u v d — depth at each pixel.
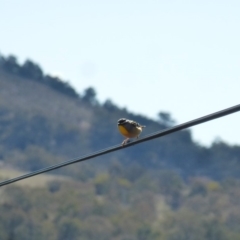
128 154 77.56
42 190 52.56
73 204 51.66
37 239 47.72
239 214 50.41
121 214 52.53
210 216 51.25
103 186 59.12
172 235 48.56
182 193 59.06
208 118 7.63
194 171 71.50
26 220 48.44
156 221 52.12
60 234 48.66
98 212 51.75
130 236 49.28
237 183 56.53
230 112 7.34
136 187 60.41
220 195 55.25
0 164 78.56
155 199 58.06
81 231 48.78
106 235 48.94
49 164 81.81
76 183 58.78
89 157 9.53
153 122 85.44
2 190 50.94
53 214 50.12
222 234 48.31
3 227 47.31
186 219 49.97
